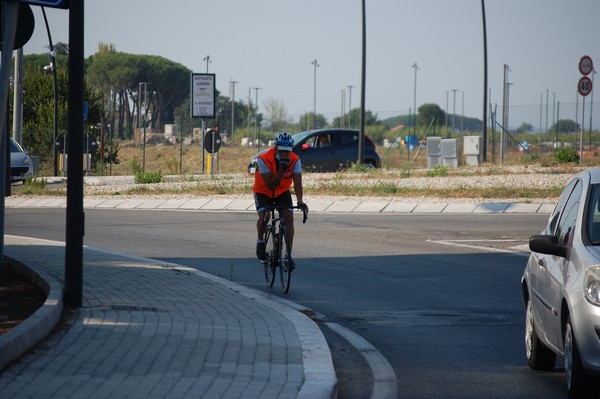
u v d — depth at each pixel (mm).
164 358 11234
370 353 13297
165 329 13109
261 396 9609
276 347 12188
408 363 12711
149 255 23828
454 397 10867
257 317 14469
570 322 10477
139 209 37469
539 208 34531
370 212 35469
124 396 9406
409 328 15164
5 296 15078
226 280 18734
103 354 11297
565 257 11219
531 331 12547
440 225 30500
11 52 13047
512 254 23984
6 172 20016
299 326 13750
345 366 12500
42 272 16250
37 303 14383
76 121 14320
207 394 9617
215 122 186500
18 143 55969
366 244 26016
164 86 181000
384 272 21203
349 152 59750
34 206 39125
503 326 15367
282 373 10703
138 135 140500
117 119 178750
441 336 14555
